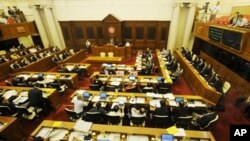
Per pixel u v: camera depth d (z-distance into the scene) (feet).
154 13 47.67
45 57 41.01
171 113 17.88
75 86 29.55
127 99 20.51
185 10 44.80
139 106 19.13
